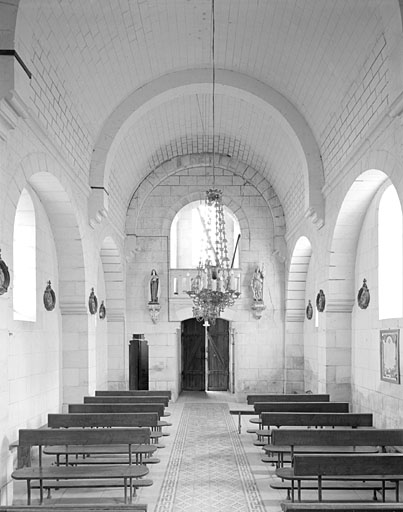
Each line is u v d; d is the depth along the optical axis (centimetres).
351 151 1107
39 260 1120
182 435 1280
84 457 973
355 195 1137
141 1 1009
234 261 2173
